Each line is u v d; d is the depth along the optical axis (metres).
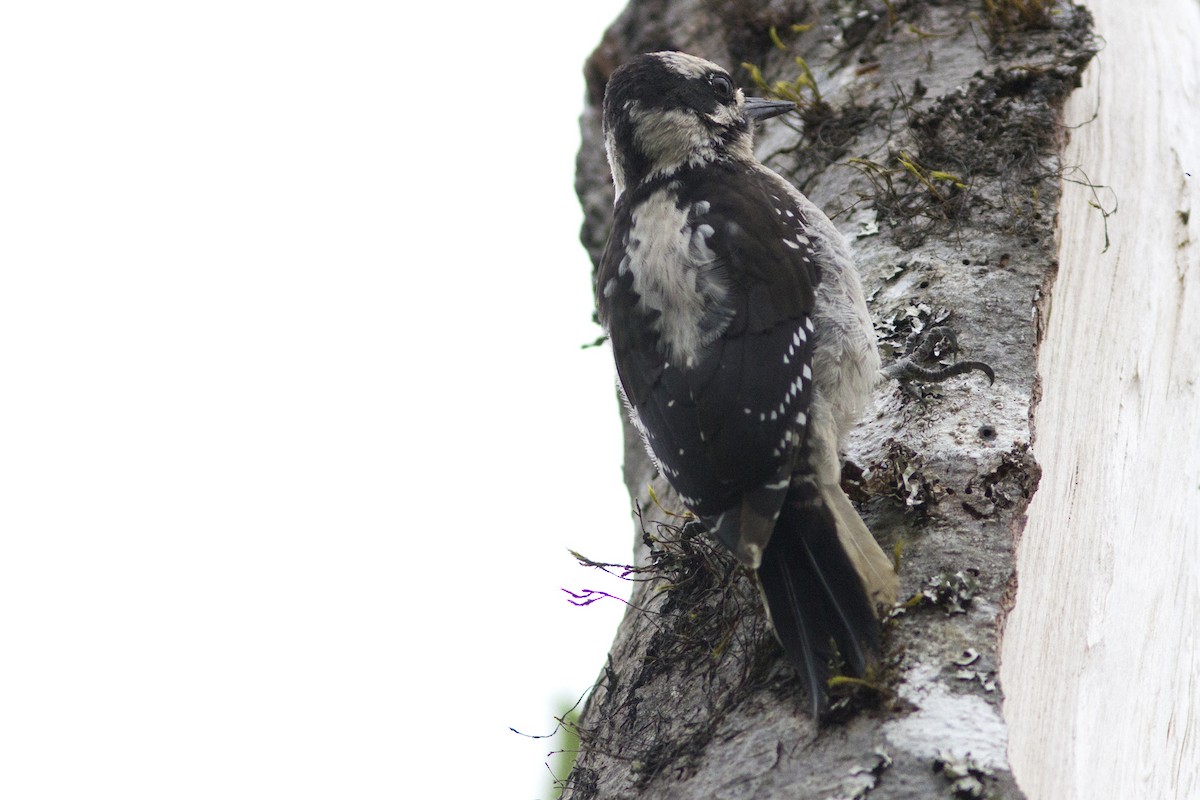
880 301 9.41
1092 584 8.45
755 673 7.32
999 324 8.87
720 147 10.16
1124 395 9.65
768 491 7.49
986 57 11.16
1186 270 10.62
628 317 8.59
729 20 13.71
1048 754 7.14
